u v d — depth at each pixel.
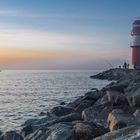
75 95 68.62
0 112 42.19
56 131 16.52
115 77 121.06
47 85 109.25
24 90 87.50
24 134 20.66
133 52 106.81
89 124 16.58
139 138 9.93
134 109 24.16
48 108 45.38
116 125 16.97
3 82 138.75
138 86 27.64
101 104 26.34
